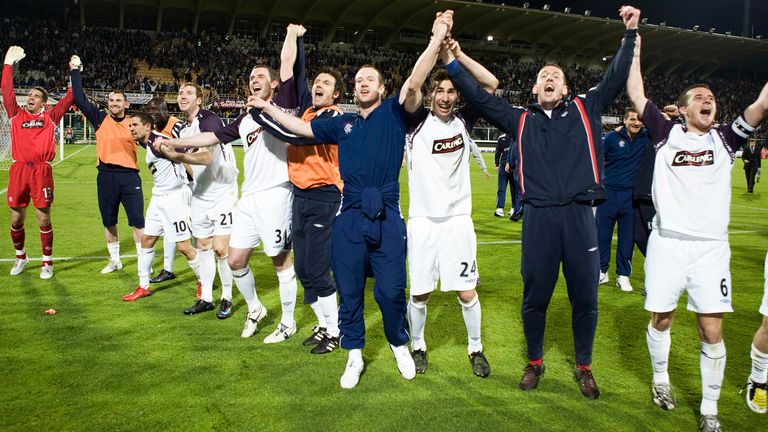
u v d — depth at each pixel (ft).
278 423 8.80
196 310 14.35
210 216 13.88
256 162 12.18
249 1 117.60
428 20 135.64
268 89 12.34
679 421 9.14
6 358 11.25
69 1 113.70
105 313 14.24
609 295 16.69
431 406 9.45
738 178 63.98
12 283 16.85
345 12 122.31
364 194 9.82
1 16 106.01
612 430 8.79
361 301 10.30
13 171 17.07
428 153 10.41
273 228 12.09
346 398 9.71
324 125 10.19
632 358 11.78
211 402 9.48
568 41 147.02
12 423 8.69
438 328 13.41
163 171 14.92
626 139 16.76
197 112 14.07
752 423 9.13
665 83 151.94
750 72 171.53
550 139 9.62
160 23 113.09
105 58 103.40
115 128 17.08
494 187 48.65
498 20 135.74
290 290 12.53
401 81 127.13
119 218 28.89
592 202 9.61
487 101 9.84
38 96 17.26
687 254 9.20
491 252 22.76
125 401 9.48
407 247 10.94
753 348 9.50
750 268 20.58
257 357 11.51
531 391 10.11
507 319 14.30
